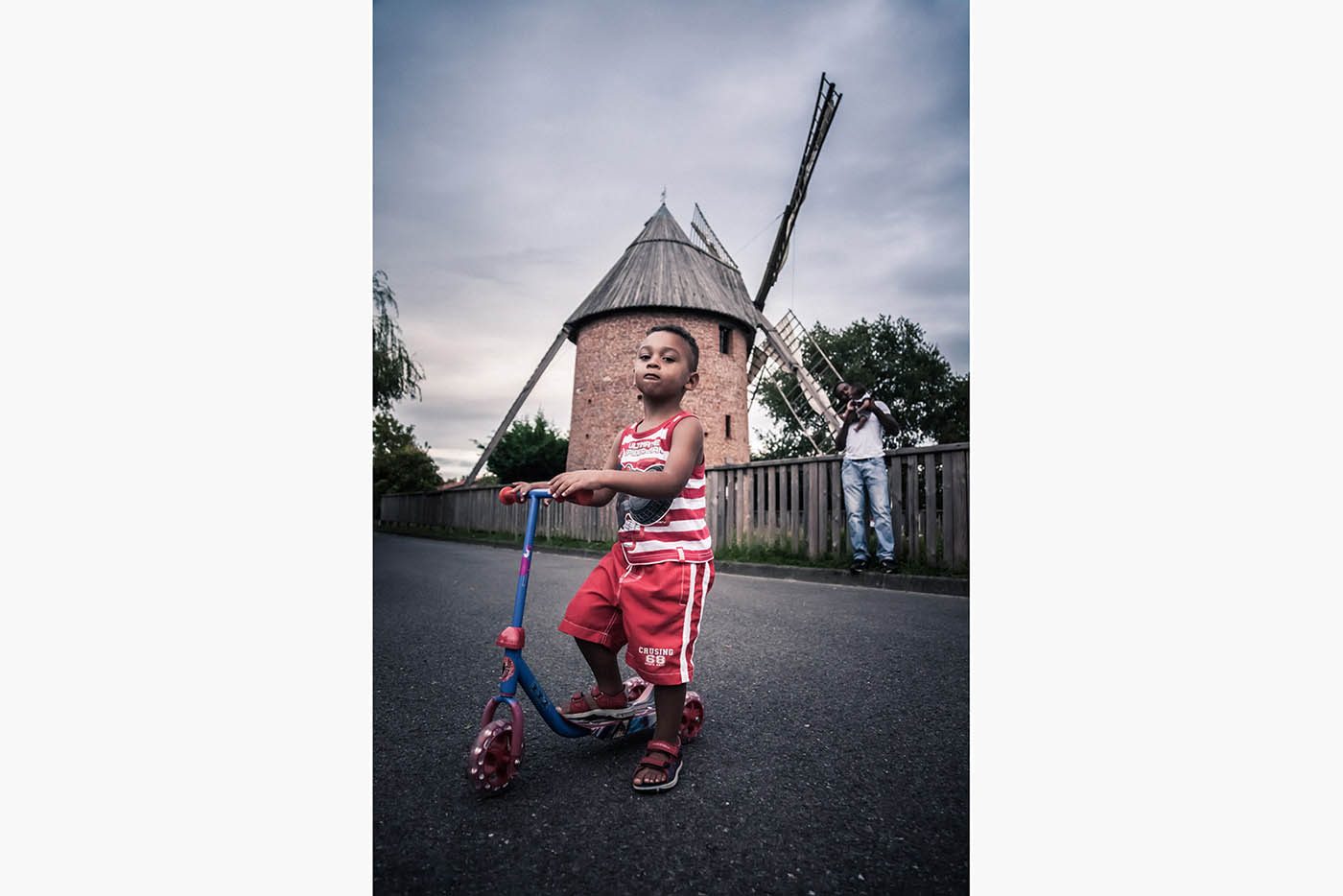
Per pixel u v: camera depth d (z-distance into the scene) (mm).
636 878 1373
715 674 2797
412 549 12000
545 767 1928
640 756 2012
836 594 5055
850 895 1324
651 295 19156
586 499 1928
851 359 24297
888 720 2271
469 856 1454
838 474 6309
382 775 1861
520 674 1799
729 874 1388
